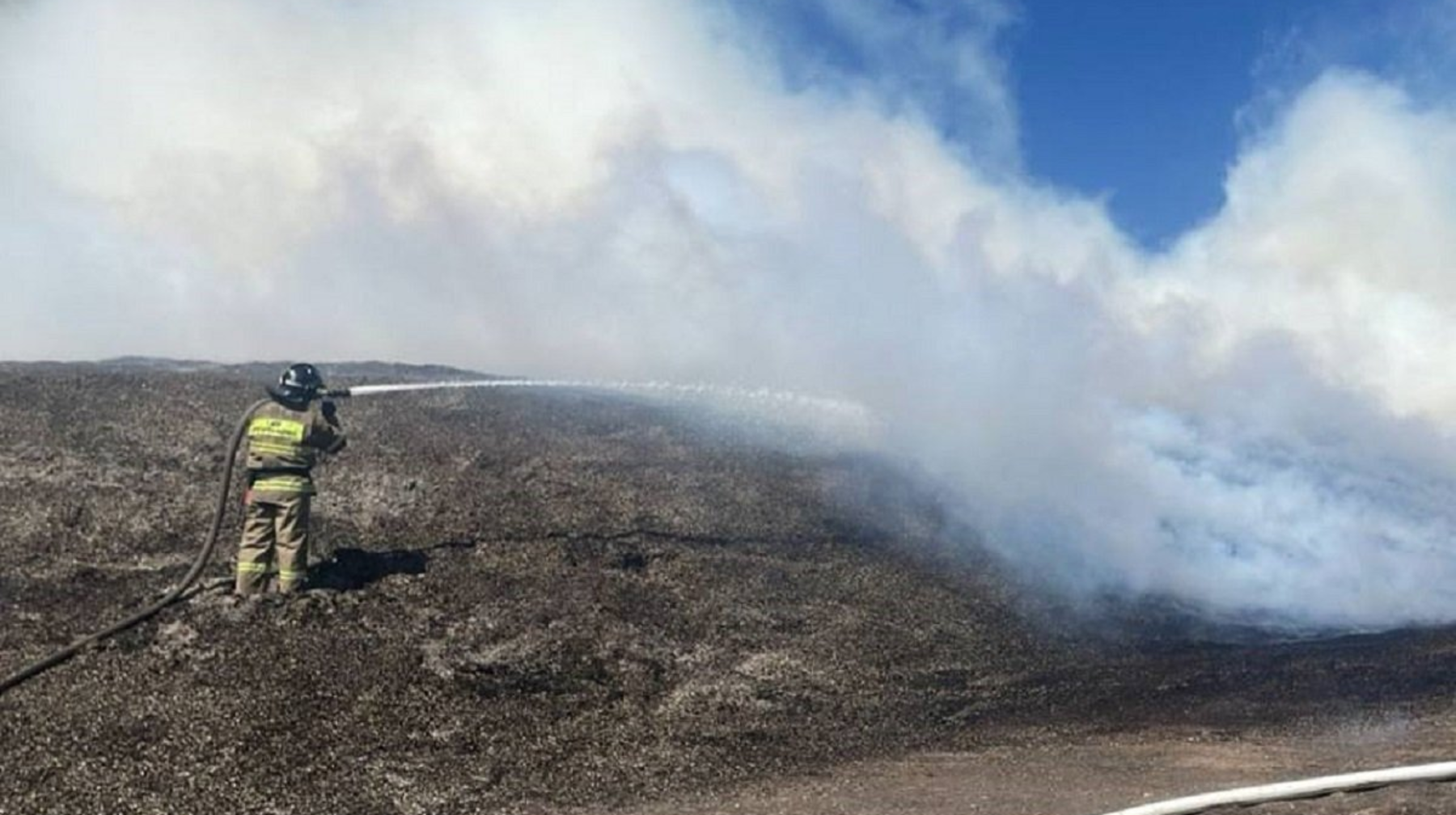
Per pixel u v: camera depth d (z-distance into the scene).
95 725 9.61
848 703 11.80
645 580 13.91
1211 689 12.16
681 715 11.13
